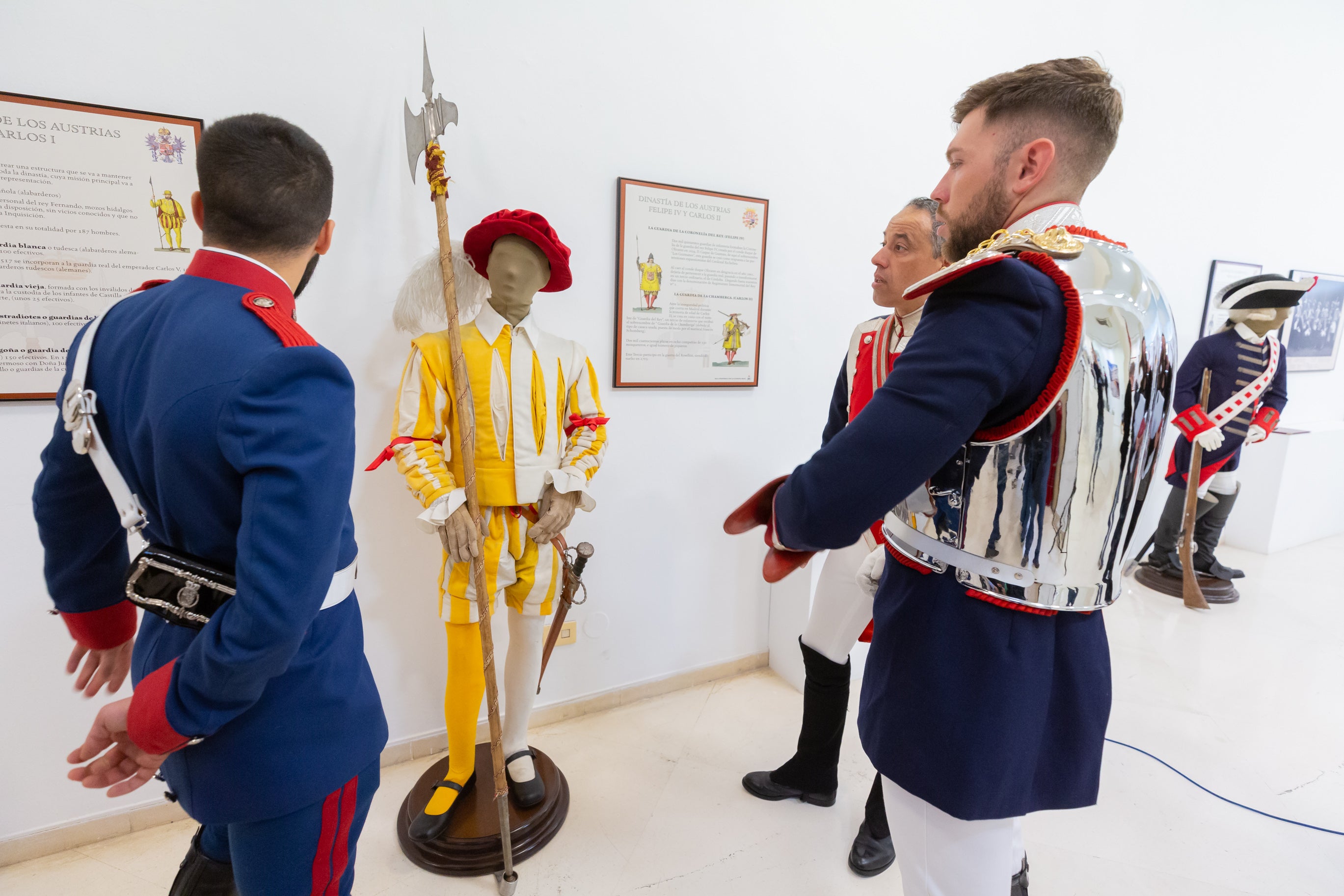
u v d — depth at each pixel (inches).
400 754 71.7
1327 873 61.0
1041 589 30.0
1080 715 31.9
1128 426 28.4
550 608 63.5
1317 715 86.9
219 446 25.7
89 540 34.2
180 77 52.2
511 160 65.3
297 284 35.0
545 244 55.4
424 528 55.2
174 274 54.2
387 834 62.6
